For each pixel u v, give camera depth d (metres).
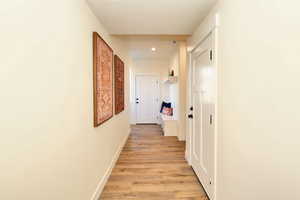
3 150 0.80
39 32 1.03
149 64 6.73
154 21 2.25
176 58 4.88
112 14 2.03
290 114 0.85
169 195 2.11
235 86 1.37
